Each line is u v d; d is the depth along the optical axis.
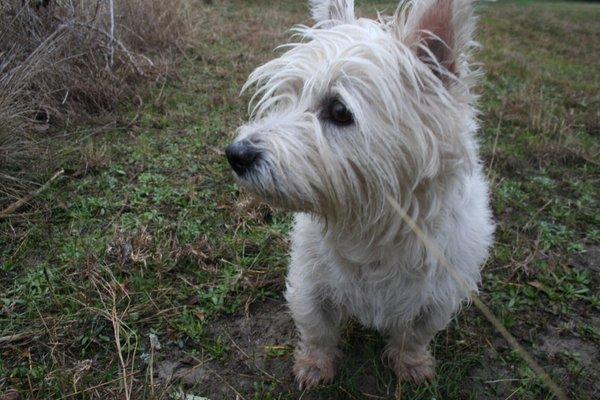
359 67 0.31
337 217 0.33
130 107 0.83
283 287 0.50
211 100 0.87
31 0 0.79
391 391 0.42
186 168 0.67
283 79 0.34
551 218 0.63
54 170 0.63
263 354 0.44
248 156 0.31
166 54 1.06
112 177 0.63
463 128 0.34
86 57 0.85
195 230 0.56
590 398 0.41
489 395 0.41
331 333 0.42
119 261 0.50
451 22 0.31
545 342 0.46
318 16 0.40
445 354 0.45
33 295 0.46
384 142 0.31
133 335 0.44
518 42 1.75
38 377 0.39
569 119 0.94
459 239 0.37
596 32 2.07
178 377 0.41
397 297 0.37
